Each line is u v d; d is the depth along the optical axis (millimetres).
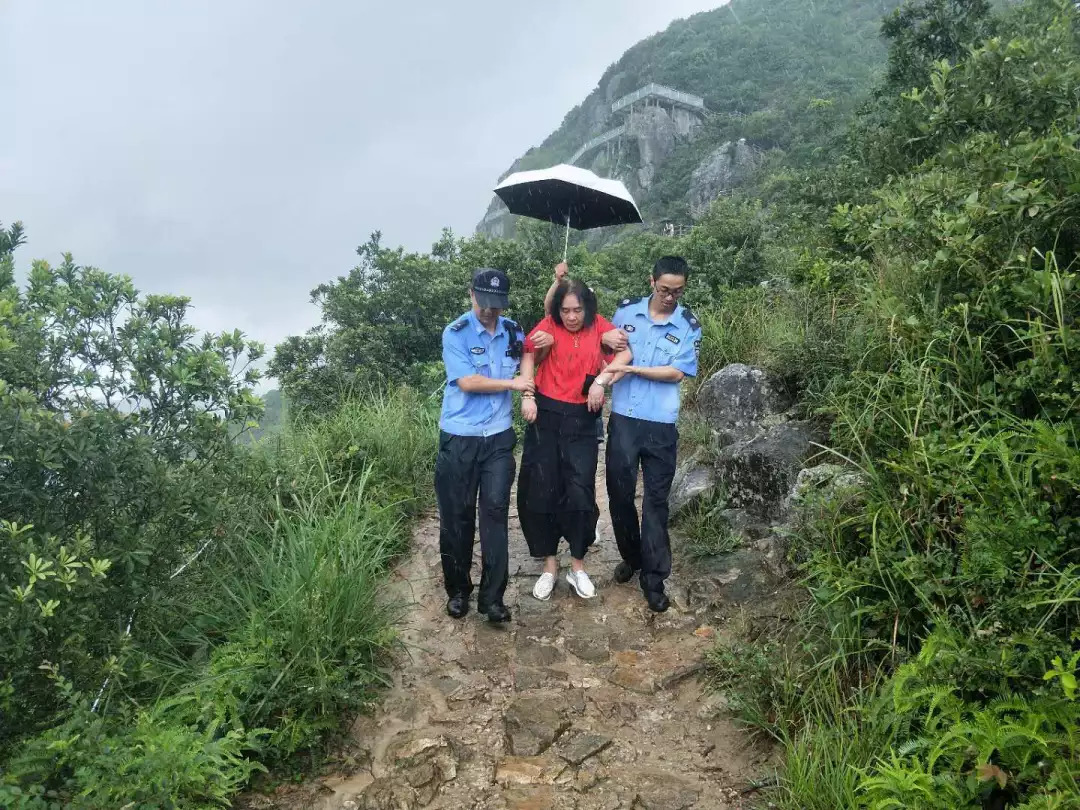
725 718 3123
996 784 2039
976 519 2557
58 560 2439
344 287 12258
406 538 5102
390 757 2953
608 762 2932
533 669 3580
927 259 3674
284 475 4812
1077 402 2656
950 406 3078
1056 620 2318
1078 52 4961
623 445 3971
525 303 11945
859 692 2740
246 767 2660
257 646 3186
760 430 5055
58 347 3182
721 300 11680
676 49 119000
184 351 3426
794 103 84125
